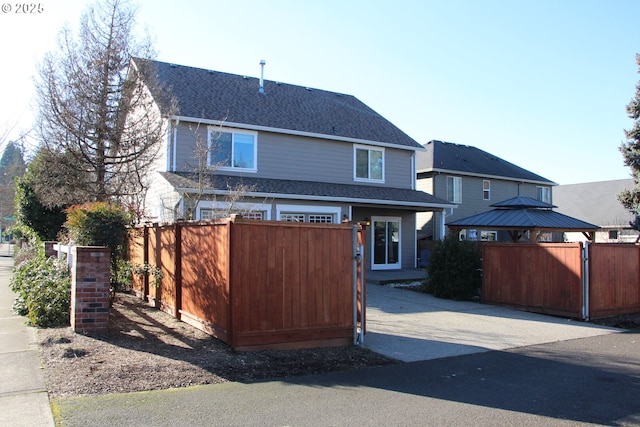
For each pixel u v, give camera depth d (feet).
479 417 15.90
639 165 80.64
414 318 34.78
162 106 49.29
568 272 36.99
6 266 81.41
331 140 65.92
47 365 19.66
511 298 40.68
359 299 25.96
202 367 20.12
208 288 25.77
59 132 45.24
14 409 15.23
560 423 15.56
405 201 63.52
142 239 37.78
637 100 79.82
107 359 20.65
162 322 29.04
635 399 17.99
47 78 44.70
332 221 59.72
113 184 47.57
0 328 26.50
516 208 61.67
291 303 23.97
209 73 70.49
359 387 18.83
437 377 20.53
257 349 23.03
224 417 15.23
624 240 122.42
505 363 23.12
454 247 45.24
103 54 45.47
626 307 39.34
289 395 17.57
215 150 56.39
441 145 105.09
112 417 14.84
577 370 22.03
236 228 22.84
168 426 14.33
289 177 62.28
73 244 30.89
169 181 49.24
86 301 25.26
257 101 66.44
